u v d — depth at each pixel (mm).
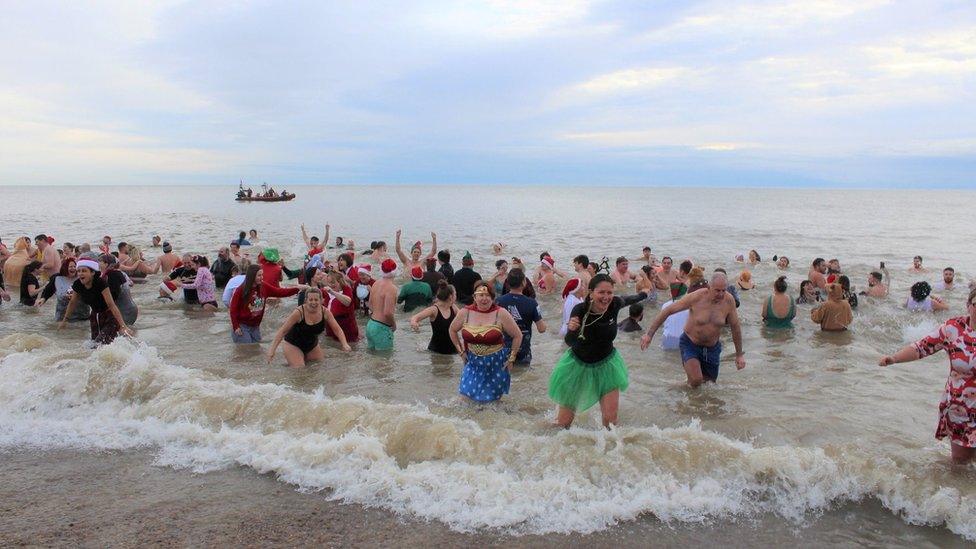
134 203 97750
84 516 4355
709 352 7547
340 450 5262
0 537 4070
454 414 6242
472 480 4777
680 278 13016
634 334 10719
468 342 6602
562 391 5781
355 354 9023
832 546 4047
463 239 32562
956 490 4539
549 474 4871
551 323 11688
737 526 4273
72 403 6664
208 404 6277
